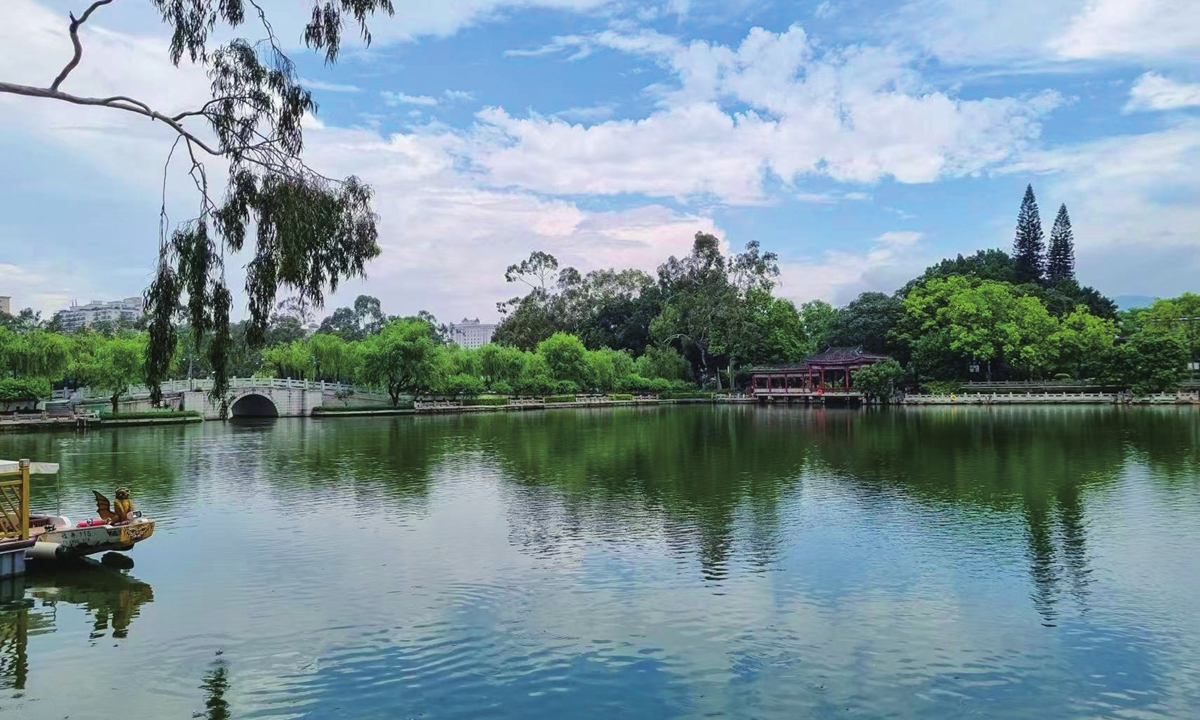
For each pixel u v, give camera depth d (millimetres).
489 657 14461
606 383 123688
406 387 98188
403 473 37781
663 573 19672
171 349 17875
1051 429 59469
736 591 18203
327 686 13312
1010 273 138375
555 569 20125
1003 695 12875
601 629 15820
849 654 14516
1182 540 22641
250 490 32719
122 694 13078
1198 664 14016
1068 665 14000
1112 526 24484
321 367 105500
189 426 72062
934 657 14375
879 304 129375
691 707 12477
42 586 19000
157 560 21266
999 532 23797
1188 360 98875
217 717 12258
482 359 110250
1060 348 105625
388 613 16844
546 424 73562
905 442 51031
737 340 127375
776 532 24000
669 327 135875
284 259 17891
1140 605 17109
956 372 112062
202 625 16234
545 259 158750
